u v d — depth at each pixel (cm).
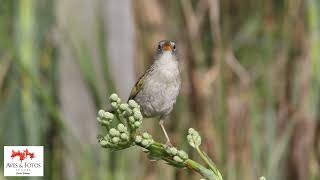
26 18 662
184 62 666
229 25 689
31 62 661
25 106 662
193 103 665
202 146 663
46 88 667
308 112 671
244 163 663
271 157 665
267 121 668
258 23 687
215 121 664
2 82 666
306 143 671
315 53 671
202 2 667
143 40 667
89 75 661
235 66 669
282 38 678
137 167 661
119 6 665
